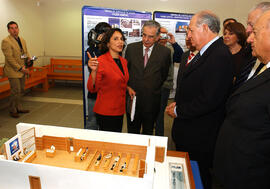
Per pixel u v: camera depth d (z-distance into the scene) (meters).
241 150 1.02
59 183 0.80
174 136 1.67
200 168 1.56
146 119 2.40
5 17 4.70
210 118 1.46
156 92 2.33
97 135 1.14
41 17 6.08
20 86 3.91
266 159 0.97
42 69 5.53
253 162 0.99
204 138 1.49
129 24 2.92
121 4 5.68
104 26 2.53
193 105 1.43
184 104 1.51
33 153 1.08
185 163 1.21
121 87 1.91
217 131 1.48
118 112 1.95
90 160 1.06
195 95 1.45
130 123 2.47
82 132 1.15
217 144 1.24
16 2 5.01
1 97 4.20
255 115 0.96
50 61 6.27
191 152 1.57
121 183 0.75
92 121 2.85
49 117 3.90
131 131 2.51
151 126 2.45
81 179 0.77
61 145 1.16
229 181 1.10
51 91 5.71
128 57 2.34
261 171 0.99
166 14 3.64
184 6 5.51
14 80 3.69
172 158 1.25
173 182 1.05
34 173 0.80
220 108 1.46
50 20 6.09
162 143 1.13
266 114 0.93
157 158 1.17
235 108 1.06
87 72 2.83
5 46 3.55
